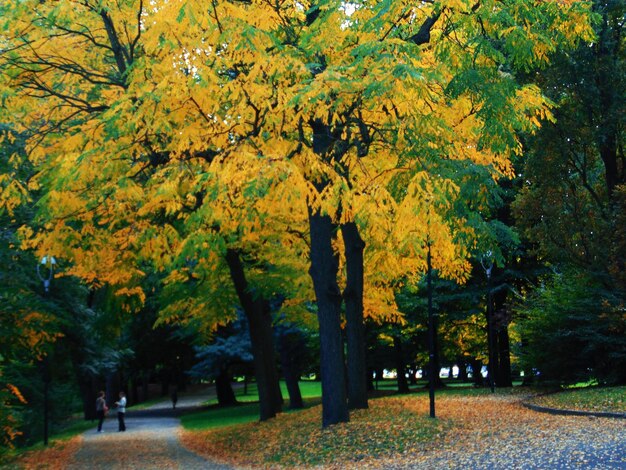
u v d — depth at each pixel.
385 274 21.22
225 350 35.97
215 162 11.77
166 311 22.94
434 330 35.91
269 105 11.91
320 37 12.45
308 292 20.14
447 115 14.37
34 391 26.62
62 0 13.56
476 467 9.83
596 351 20.81
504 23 12.89
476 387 31.27
